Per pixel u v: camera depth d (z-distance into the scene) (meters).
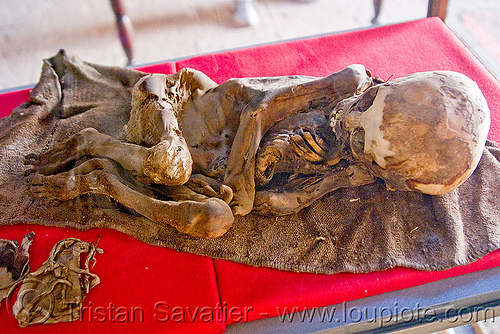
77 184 1.01
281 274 1.01
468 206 1.06
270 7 1.99
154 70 1.32
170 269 1.01
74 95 1.19
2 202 1.07
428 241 1.03
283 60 1.35
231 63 1.35
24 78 1.65
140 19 1.91
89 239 1.04
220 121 1.05
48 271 0.99
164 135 0.98
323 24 1.91
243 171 1.01
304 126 1.03
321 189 1.05
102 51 1.75
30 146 1.13
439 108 0.90
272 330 0.98
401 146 0.92
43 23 1.85
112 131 1.15
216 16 1.92
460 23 1.55
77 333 0.95
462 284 1.00
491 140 1.15
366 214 1.05
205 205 0.95
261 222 1.05
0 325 0.96
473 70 1.30
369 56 1.35
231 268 1.02
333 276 1.01
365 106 0.97
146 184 1.02
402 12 1.96
